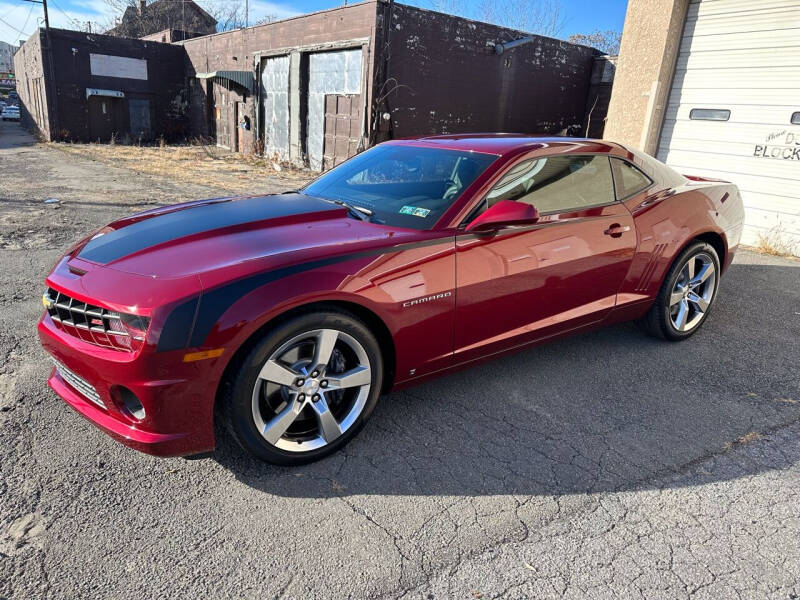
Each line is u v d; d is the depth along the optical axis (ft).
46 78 79.05
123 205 31.45
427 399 11.21
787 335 15.39
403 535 7.52
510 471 8.99
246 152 74.79
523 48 60.29
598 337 14.84
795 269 23.08
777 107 26.16
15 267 18.60
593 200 11.96
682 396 11.71
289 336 8.09
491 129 60.80
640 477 8.97
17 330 13.50
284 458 8.65
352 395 9.29
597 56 67.10
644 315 14.17
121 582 6.59
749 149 27.40
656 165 13.71
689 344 14.56
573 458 9.41
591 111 68.49
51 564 6.79
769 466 9.38
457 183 10.57
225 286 7.68
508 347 11.12
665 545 7.51
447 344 10.03
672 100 30.07
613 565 7.13
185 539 7.30
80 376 8.10
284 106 64.39
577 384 12.07
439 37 53.57
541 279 10.94
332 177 13.08
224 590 6.54
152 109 90.53
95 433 9.48
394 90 52.11
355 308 8.87
